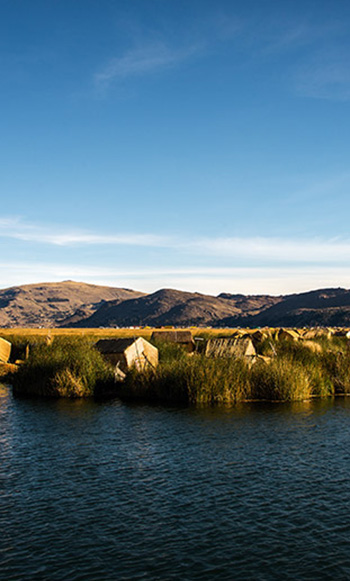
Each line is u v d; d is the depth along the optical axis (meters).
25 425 21.83
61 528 11.95
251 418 22.77
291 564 10.33
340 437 19.50
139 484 14.67
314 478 15.03
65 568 10.23
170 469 15.93
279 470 15.77
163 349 38.81
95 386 29.39
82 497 13.74
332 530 11.75
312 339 55.56
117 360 33.47
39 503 13.38
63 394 28.94
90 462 16.67
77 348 34.47
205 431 20.52
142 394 28.47
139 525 12.08
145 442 18.98
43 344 39.94
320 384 28.59
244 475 15.34
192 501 13.44
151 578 9.87
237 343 37.28
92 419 22.86
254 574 9.98
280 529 11.82
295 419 22.52
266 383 27.28
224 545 11.11
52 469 15.99
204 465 16.28
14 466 16.30
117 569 10.19
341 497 13.60
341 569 10.12
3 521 12.34
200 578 9.86
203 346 38.91
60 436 19.98
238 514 12.62
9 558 10.65
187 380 27.00
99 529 11.91
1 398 28.72
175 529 11.86
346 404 25.94
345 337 61.78
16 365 40.28
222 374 27.39
